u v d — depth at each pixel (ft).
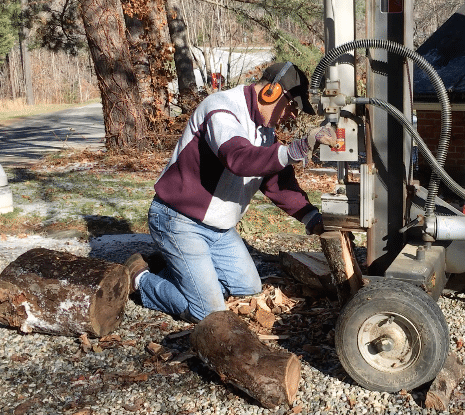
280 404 10.64
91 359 12.62
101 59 43.04
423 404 10.64
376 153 12.67
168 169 13.12
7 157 49.52
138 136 44.29
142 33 47.42
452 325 13.62
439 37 22.75
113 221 24.20
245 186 13.08
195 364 12.23
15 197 29.07
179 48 52.19
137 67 46.29
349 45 11.03
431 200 11.92
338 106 11.30
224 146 11.16
